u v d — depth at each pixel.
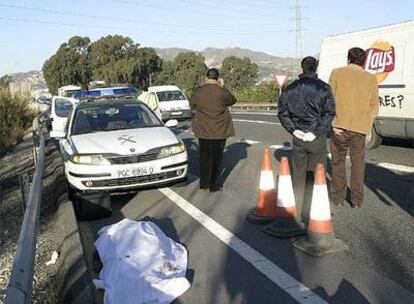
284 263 4.89
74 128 8.49
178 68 85.69
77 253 5.31
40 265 5.95
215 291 4.36
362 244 5.28
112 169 7.25
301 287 4.34
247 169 10.06
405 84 10.20
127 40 86.19
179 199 7.73
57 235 6.71
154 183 7.52
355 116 6.36
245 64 78.94
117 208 7.48
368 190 7.54
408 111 10.23
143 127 8.45
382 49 10.78
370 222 6.00
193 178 9.38
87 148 7.43
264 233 5.81
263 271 4.72
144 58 84.38
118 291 4.21
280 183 5.70
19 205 9.72
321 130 5.86
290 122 6.04
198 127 7.92
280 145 13.13
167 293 4.24
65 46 88.12
